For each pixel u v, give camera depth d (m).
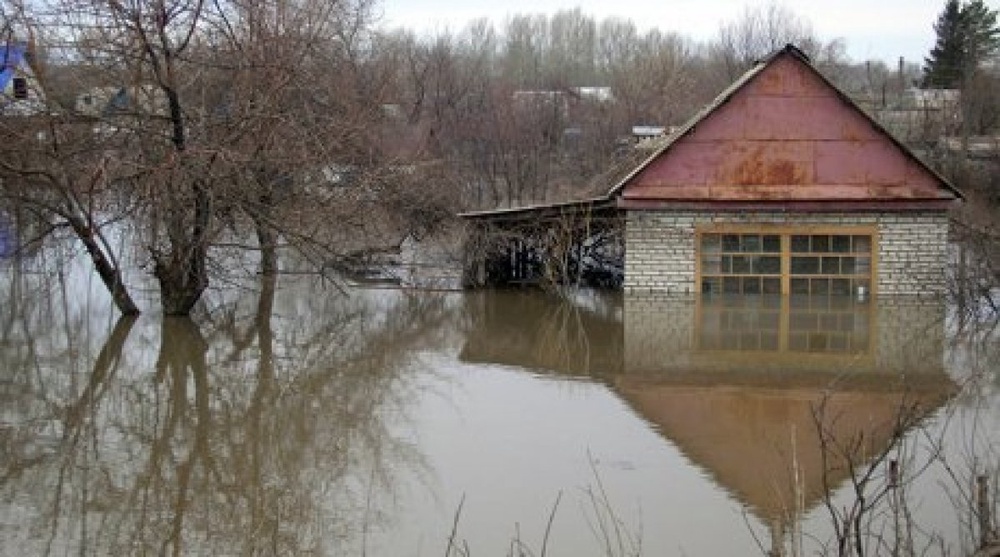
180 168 14.45
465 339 15.94
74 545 7.26
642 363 13.88
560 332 16.59
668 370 13.38
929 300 19.75
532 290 21.98
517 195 39.44
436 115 38.72
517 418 10.73
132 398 11.60
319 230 19.89
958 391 11.95
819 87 19.77
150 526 7.66
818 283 20.09
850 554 6.02
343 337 15.97
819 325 17.06
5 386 12.08
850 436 9.88
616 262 22.97
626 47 76.44
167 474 8.87
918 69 73.50
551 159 41.97
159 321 16.59
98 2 14.43
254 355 14.27
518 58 74.06
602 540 7.35
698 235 20.09
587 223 21.11
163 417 10.77
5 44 15.20
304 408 11.20
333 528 7.61
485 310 19.12
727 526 7.57
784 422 10.49
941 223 19.77
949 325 16.95
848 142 19.81
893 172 19.78
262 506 8.09
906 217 19.81
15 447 9.59
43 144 14.74
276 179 16.48
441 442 9.82
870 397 11.66
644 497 8.21
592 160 40.97
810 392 11.95
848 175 19.83
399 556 7.10
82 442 9.81
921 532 6.92
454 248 23.38
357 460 9.26
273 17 19.83
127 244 19.64
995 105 44.09
